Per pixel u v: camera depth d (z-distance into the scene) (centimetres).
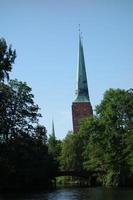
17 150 8356
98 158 10625
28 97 8731
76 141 15362
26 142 8612
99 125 10306
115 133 10100
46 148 10181
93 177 12419
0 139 8144
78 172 12556
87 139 11525
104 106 10481
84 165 11681
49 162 11250
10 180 8731
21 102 8675
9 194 7444
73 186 11962
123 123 10169
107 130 10175
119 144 10169
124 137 10044
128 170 10094
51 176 11956
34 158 9150
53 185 13050
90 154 10850
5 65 6912
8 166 7919
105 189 8988
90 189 9250
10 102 8406
